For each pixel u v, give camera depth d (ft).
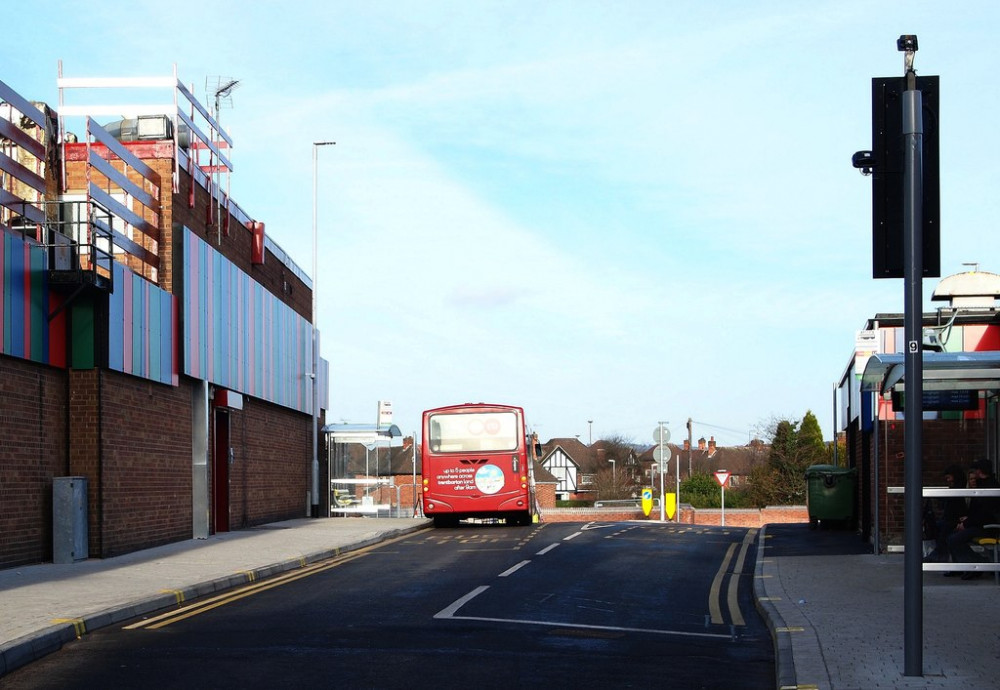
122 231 75.15
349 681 29.60
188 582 49.75
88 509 62.23
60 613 39.45
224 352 86.38
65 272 59.62
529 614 42.37
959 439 62.39
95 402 62.49
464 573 56.90
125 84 73.97
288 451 111.14
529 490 104.99
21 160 67.97
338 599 46.52
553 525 103.19
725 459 331.98
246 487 93.97
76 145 71.67
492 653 33.81
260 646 34.88
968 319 66.18
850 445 90.22
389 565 61.72
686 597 48.78
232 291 89.20
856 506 85.40
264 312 99.96
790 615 39.11
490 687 29.01
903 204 28.73
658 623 41.19
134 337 67.31
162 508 72.95
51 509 60.44
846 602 42.65
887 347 67.15
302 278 120.67
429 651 34.04
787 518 168.96
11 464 55.98
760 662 33.53
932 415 62.75
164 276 75.72
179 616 41.78
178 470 76.69
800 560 60.54
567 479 352.69
